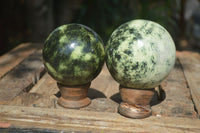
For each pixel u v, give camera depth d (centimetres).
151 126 35
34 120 36
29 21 86
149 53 34
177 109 39
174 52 36
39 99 40
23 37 101
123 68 35
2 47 95
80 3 95
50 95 43
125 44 35
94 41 37
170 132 34
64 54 36
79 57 36
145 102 37
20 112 37
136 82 35
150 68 34
